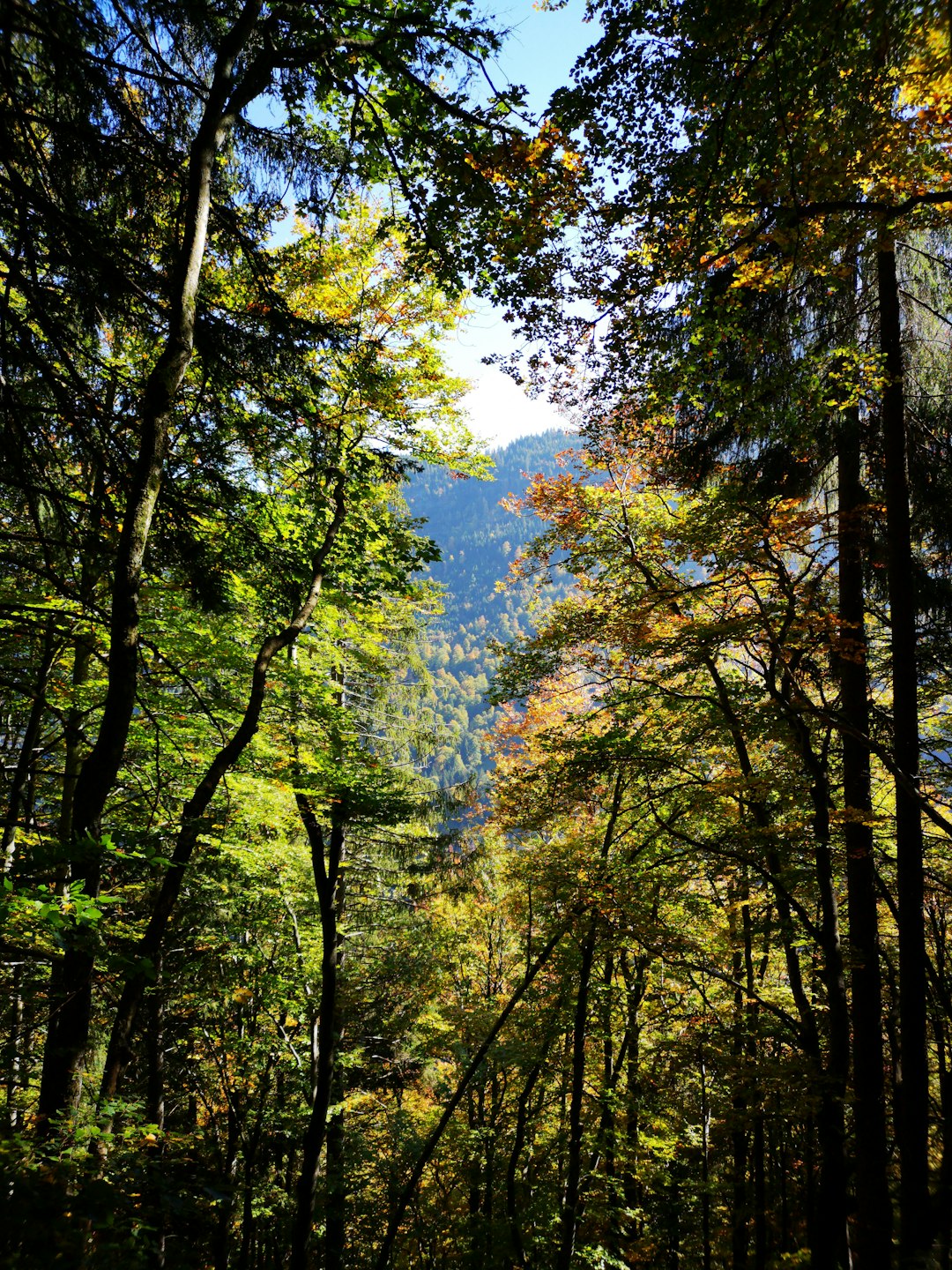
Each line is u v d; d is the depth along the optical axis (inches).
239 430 254.1
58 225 173.8
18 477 197.6
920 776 372.2
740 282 243.8
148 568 238.8
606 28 187.8
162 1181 153.3
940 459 327.6
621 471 463.2
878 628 444.5
